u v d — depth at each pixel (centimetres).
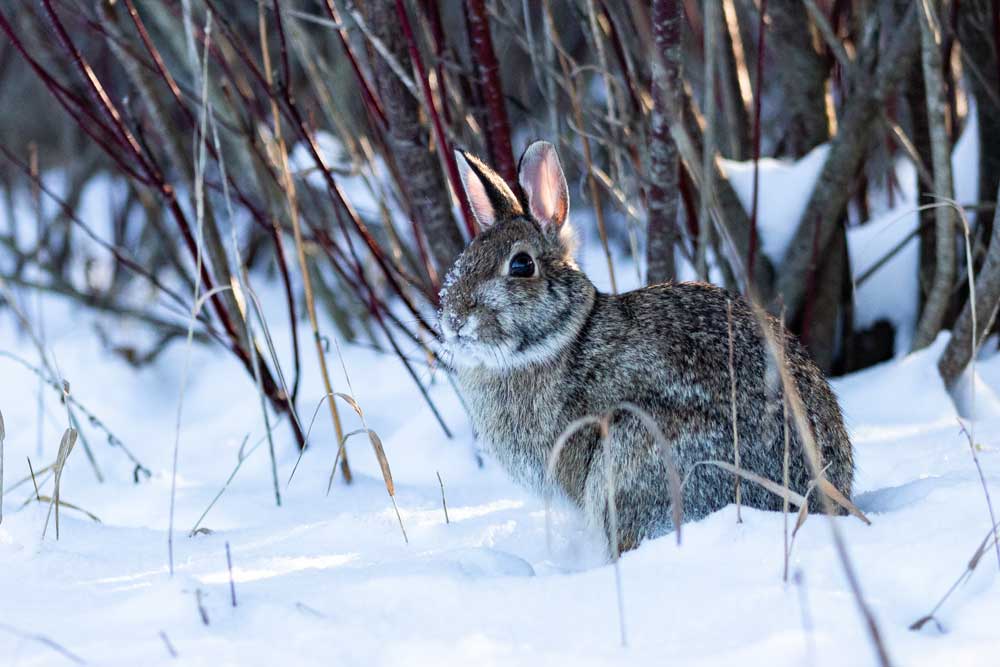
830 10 1103
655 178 833
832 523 459
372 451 956
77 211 1587
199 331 1400
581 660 453
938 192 880
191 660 469
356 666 461
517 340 688
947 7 972
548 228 734
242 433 1061
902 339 1044
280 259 945
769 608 498
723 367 662
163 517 811
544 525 716
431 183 933
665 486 653
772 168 1020
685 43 1191
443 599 528
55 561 646
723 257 976
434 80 963
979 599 496
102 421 1191
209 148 993
